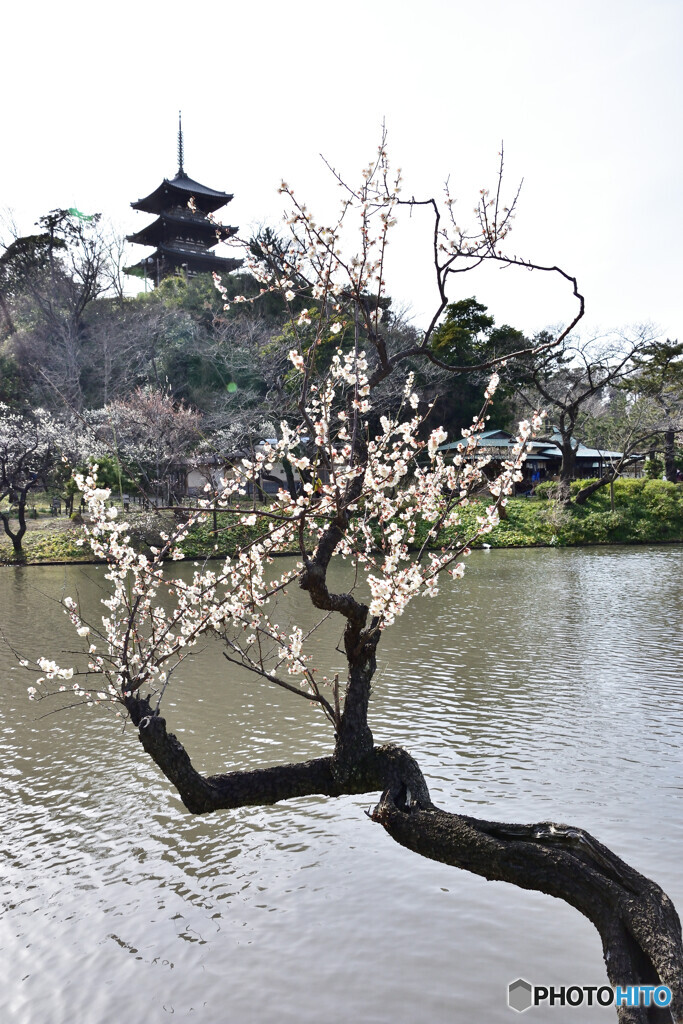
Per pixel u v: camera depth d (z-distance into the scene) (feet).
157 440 110.11
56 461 114.62
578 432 170.60
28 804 31.53
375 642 18.57
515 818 28.27
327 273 17.94
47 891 25.29
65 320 165.48
